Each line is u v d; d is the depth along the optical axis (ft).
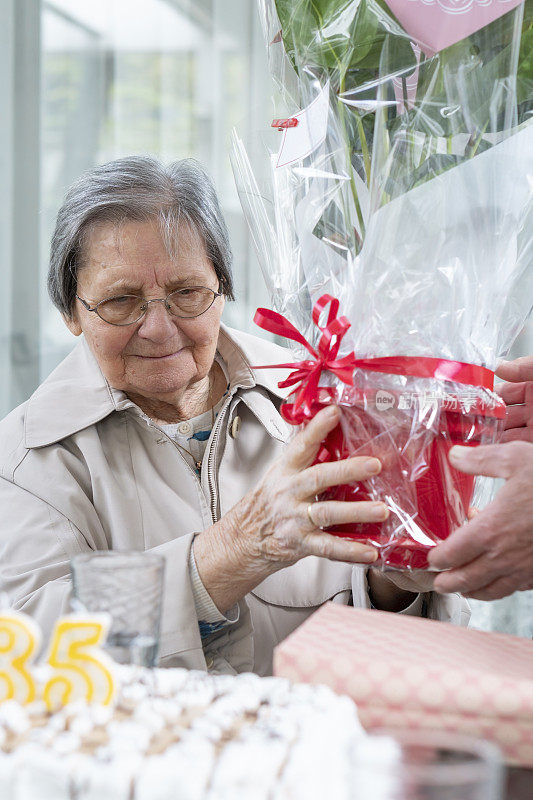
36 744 1.80
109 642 2.25
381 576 4.11
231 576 3.59
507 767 2.08
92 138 8.43
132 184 4.29
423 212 3.02
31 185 8.44
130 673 2.20
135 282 4.22
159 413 4.81
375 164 3.10
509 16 3.01
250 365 4.80
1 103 8.39
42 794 1.65
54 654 2.07
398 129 3.10
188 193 4.34
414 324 2.99
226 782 1.66
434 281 2.99
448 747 1.55
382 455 2.98
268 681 2.18
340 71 3.20
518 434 3.78
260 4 3.46
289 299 3.43
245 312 8.11
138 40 8.33
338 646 2.33
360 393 2.96
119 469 4.57
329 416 3.00
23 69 8.37
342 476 2.96
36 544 4.30
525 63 3.12
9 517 4.41
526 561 2.90
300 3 3.15
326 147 3.22
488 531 2.85
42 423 4.60
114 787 1.64
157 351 4.35
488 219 3.03
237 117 8.28
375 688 2.15
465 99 3.06
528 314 3.47
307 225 3.28
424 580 3.39
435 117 3.08
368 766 1.44
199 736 1.86
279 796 1.65
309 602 4.55
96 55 8.37
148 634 2.28
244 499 3.51
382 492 3.01
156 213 4.23
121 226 4.20
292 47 3.34
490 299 3.09
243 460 4.75
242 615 4.16
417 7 3.03
